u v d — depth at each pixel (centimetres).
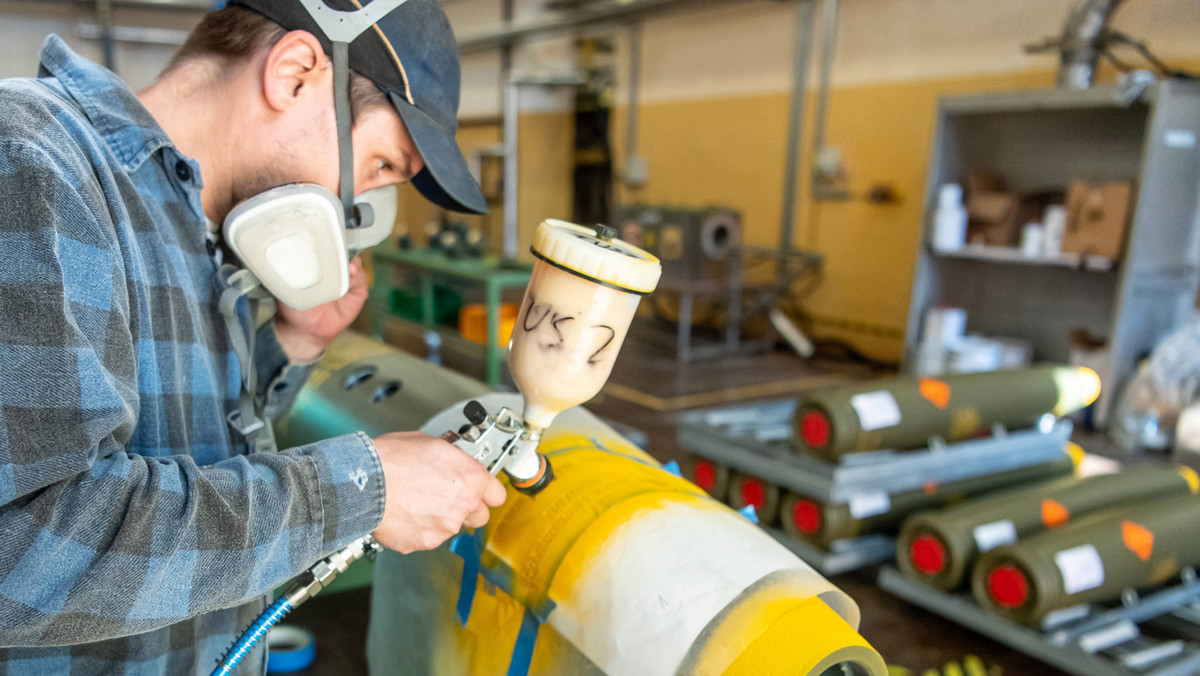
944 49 462
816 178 538
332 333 93
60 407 46
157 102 67
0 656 59
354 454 59
